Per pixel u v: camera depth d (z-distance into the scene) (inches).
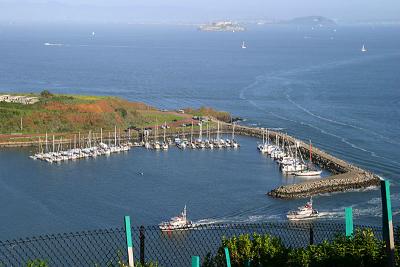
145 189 5032.0
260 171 5733.3
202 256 2206.0
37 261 1443.2
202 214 4404.5
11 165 6013.8
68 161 6220.5
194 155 6481.3
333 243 1561.3
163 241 2512.3
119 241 2313.0
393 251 1280.8
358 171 5492.1
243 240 1600.6
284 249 1609.3
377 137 6988.2
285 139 7022.6
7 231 3917.3
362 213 4409.5
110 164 6053.2
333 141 6875.0
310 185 5017.2
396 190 4987.7
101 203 4598.9
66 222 4128.9
